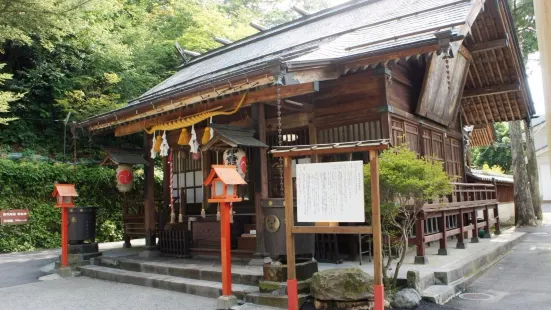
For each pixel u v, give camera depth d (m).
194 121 8.67
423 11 8.89
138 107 9.19
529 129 18.48
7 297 7.35
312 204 5.02
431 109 9.83
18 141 17.05
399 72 8.97
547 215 23.62
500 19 9.97
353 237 8.26
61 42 16.27
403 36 7.39
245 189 9.82
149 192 10.20
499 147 34.66
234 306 6.00
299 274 6.08
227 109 8.07
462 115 14.00
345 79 8.63
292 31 13.23
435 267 7.18
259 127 7.73
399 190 5.58
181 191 11.12
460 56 10.48
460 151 12.61
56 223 14.32
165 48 20.55
